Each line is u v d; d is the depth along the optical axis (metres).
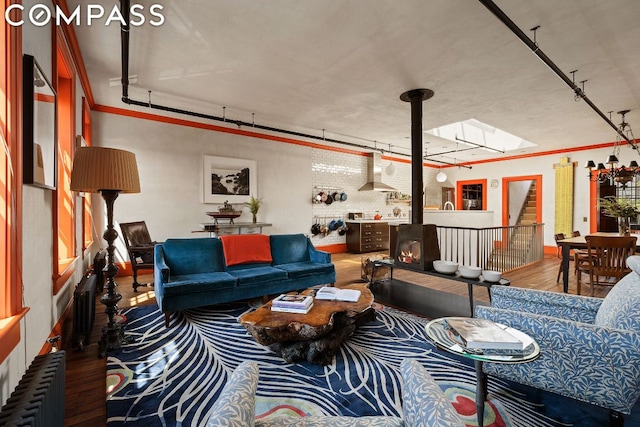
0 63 1.44
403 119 5.40
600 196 7.17
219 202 5.95
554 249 7.82
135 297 3.94
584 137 6.54
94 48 3.08
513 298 2.13
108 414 1.69
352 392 1.92
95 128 4.76
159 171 5.32
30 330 1.77
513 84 3.87
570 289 4.39
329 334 2.40
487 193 9.21
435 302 3.65
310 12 2.52
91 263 4.70
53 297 2.36
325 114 5.12
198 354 2.43
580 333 1.53
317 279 4.08
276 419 1.10
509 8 2.44
